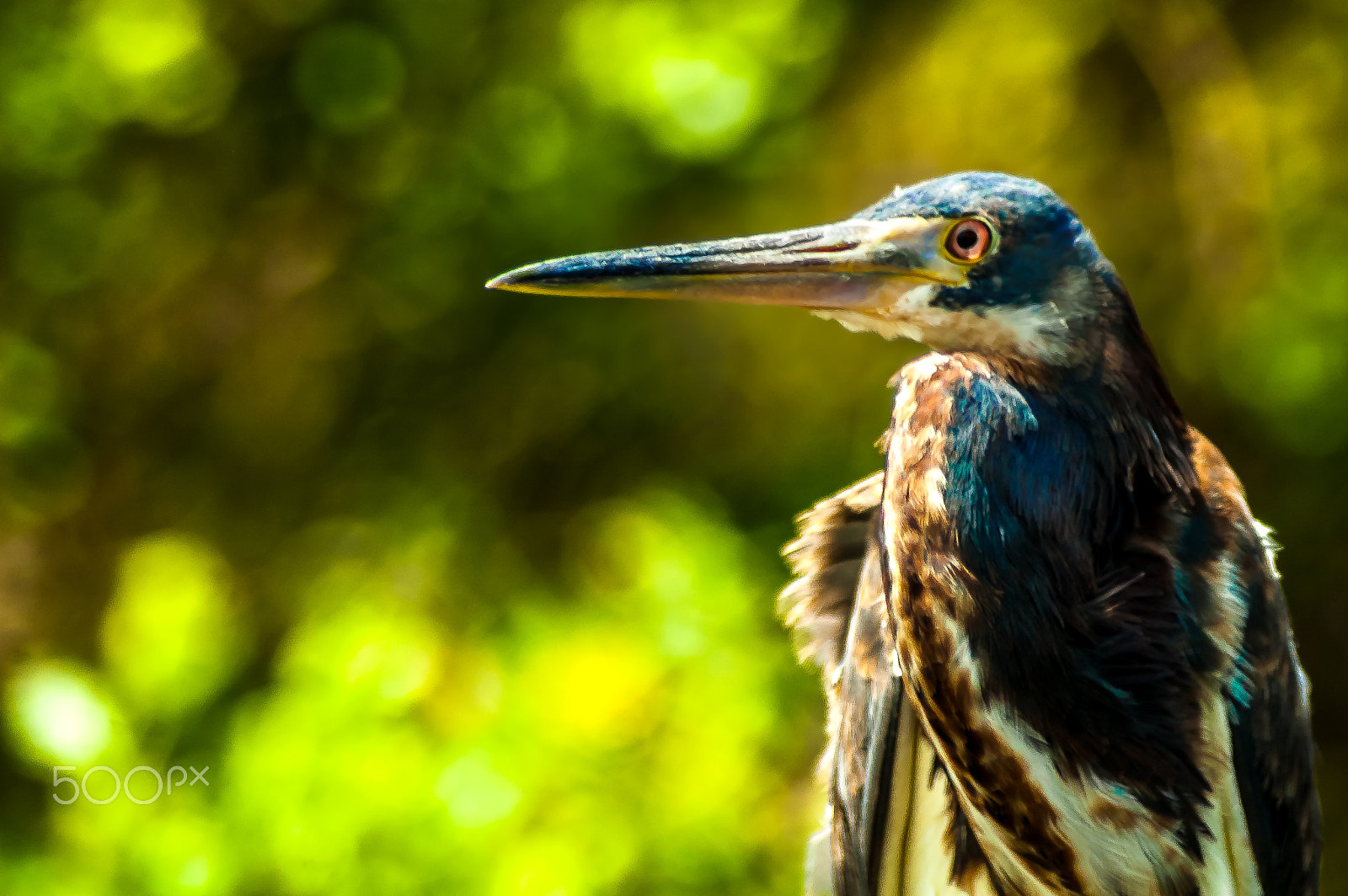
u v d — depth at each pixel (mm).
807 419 11977
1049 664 5008
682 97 9844
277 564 11781
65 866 7266
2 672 12047
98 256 12172
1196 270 12422
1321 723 13016
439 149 11289
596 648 7594
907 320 5320
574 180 10695
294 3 11617
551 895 6844
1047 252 5145
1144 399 5207
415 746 7219
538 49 11172
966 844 5707
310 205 12438
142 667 7680
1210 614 5129
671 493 9398
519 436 12148
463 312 12219
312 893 6898
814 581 6043
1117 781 5043
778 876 7621
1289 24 12656
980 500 5027
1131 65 12703
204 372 12938
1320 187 12234
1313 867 5785
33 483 12164
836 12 11203
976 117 12484
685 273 5516
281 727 7238
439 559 9477
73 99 11062
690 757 7367
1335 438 11898
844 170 12250
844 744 5562
